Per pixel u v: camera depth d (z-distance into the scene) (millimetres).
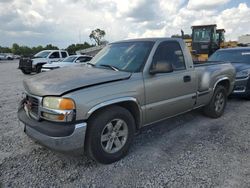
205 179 3174
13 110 6555
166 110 4293
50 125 3188
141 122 3934
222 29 19391
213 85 5352
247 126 5145
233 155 3822
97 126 3350
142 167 3498
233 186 3018
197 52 18203
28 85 3719
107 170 3422
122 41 4820
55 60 18172
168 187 3020
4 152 3926
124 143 3730
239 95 7328
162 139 4492
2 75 17859
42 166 3514
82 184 3098
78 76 3600
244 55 8453
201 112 5918
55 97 3158
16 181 3137
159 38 4438
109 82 3492
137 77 3789
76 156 3783
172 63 4414
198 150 4012
